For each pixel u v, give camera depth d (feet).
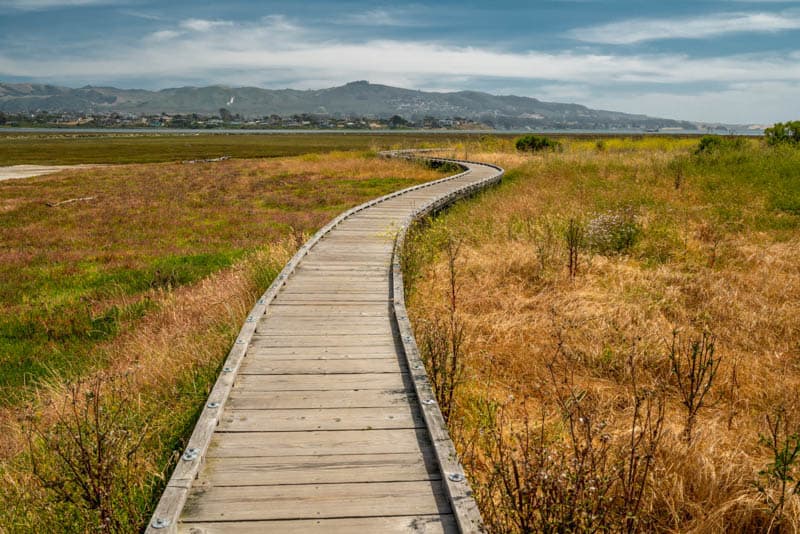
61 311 28.68
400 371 15.74
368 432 12.30
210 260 39.32
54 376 21.20
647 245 32.32
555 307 23.61
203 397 16.22
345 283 25.40
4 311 28.91
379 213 45.47
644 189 52.06
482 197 57.36
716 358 19.17
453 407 15.61
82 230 51.47
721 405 16.39
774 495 11.41
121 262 39.40
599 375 18.51
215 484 10.24
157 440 14.14
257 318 19.29
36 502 11.00
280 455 11.29
